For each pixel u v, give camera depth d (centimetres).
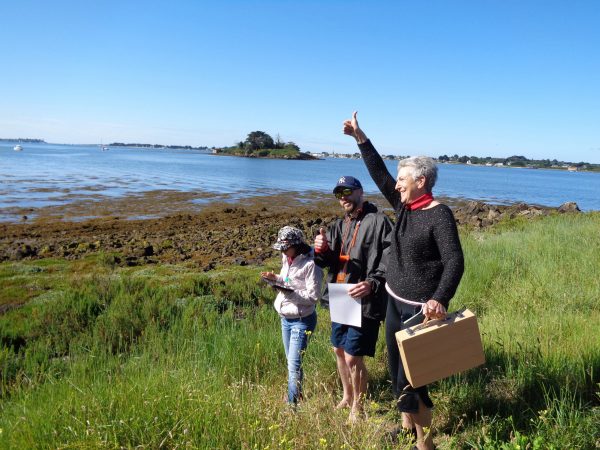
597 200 5759
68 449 301
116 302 771
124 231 2052
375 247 402
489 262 909
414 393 333
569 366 416
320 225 2248
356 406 389
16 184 4188
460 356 309
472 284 778
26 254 1444
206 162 12875
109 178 5469
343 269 418
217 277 1083
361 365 406
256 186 5178
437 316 307
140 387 375
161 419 330
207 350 544
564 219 1680
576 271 808
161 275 1168
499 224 1842
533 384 404
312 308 450
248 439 310
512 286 765
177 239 1808
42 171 6303
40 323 713
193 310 746
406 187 336
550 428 333
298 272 442
